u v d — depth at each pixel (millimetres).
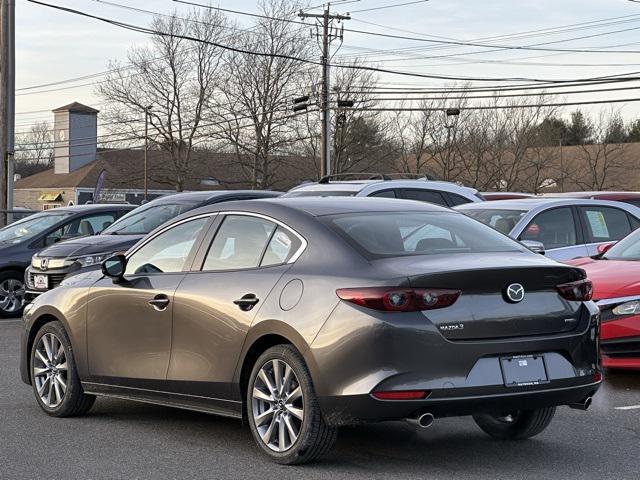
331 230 6125
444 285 5547
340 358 5582
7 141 24469
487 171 74812
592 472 5855
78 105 84875
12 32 24531
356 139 68000
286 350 5945
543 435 6887
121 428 7258
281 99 66312
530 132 75312
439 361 5480
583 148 81688
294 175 72000
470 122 74625
